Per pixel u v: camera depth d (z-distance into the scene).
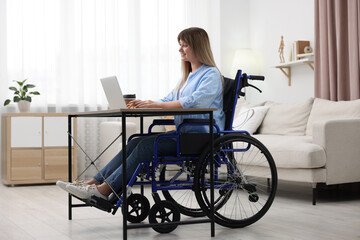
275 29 4.99
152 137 2.26
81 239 2.15
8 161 4.29
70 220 2.61
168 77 5.21
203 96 2.31
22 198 3.50
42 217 2.71
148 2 5.14
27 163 4.34
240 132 2.42
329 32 4.02
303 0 4.59
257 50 5.30
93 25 4.90
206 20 5.44
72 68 4.83
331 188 3.93
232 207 2.94
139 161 2.23
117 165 2.39
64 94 4.81
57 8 4.78
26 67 4.70
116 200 2.22
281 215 2.70
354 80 3.81
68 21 4.81
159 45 5.20
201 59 2.47
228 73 5.36
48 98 4.79
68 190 2.25
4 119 4.42
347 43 3.92
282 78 4.89
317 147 3.11
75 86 4.85
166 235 2.21
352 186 3.76
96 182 2.37
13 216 2.75
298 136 3.75
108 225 2.46
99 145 4.91
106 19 4.97
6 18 4.61
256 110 4.28
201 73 2.44
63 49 4.79
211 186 2.19
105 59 4.94
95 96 4.89
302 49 4.46
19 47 4.64
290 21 4.77
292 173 3.22
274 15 5.00
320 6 4.11
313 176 3.09
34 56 4.71
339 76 3.94
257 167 3.54
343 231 2.25
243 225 2.33
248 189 2.45
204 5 5.43
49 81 4.79
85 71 4.89
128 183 2.19
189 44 2.47
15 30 4.64
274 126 4.13
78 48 4.83
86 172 4.86
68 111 4.82
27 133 4.34
